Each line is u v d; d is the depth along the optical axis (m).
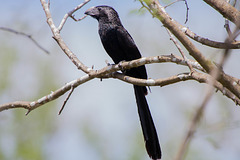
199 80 6.93
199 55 5.60
